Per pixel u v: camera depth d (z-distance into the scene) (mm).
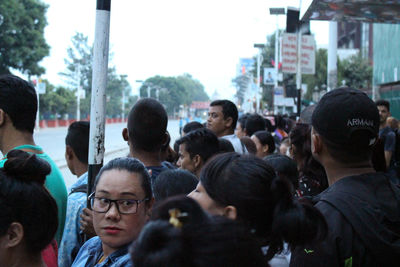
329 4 4871
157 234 1054
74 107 70188
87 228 2803
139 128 3266
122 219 2221
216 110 5797
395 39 17188
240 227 1204
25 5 40656
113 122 82000
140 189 2266
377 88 19750
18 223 1883
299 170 3625
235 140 5562
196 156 3803
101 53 3414
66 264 2941
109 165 2330
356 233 1836
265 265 1252
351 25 65000
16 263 1917
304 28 12461
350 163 2086
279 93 20906
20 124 2891
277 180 1634
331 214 1884
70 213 3018
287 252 2225
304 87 24609
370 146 2072
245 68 75812
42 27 41688
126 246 2230
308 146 3434
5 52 39562
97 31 3416
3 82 2865
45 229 1960
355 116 2006
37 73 42375
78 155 3799
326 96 2098
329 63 12938
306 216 1599
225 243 1120
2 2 38062
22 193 1896
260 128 8500
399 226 1894
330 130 2037
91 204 2605
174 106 143750
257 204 1622
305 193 3322
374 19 5574
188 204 1129
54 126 59625
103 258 2322
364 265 1821
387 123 7062
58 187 2840
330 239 1829
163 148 4262
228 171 1672
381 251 1810
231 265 1128
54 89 63000
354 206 1876
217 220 1169
